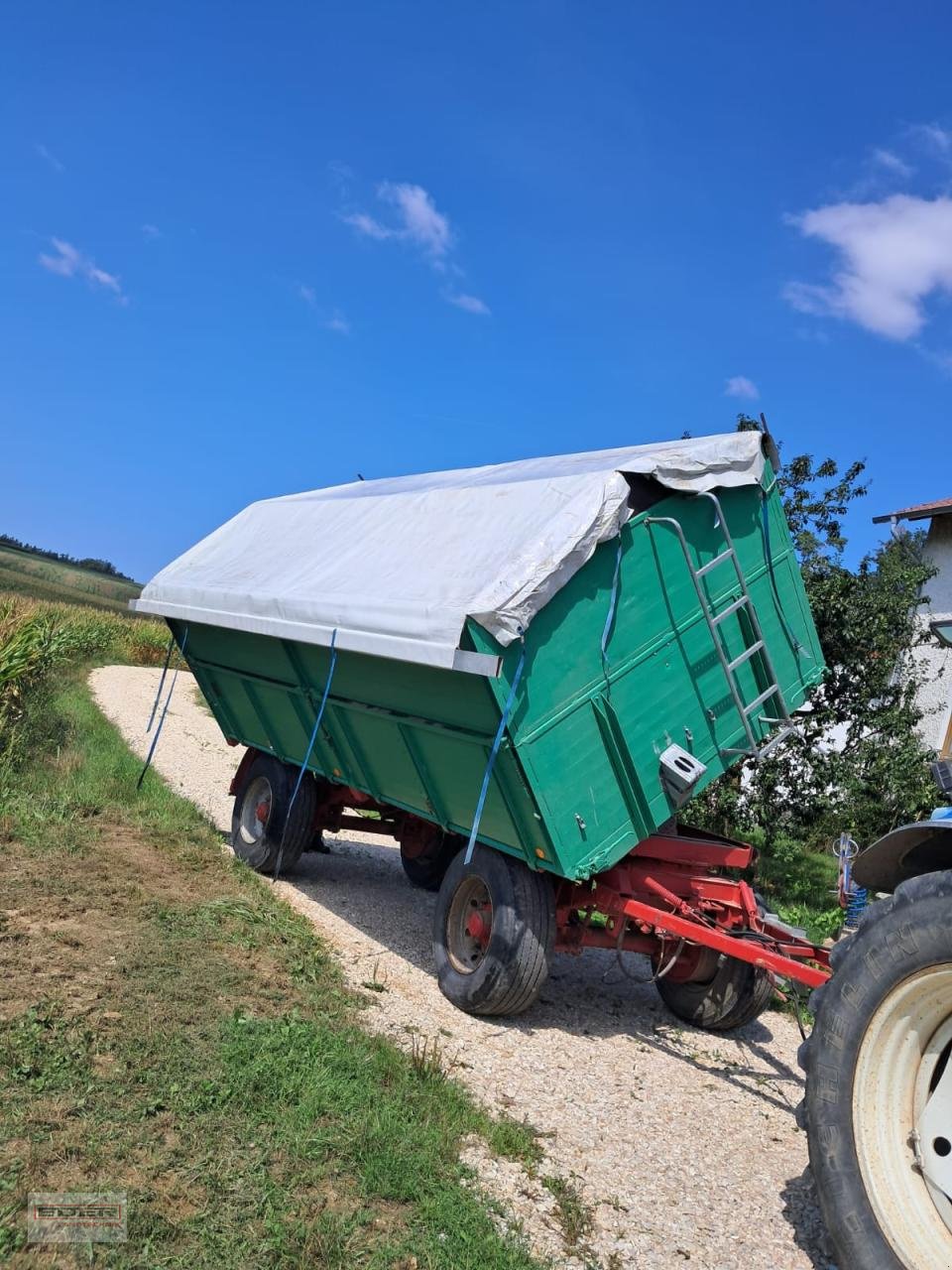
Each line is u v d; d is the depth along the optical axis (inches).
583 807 216.4
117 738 558.6
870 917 131.3
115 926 226.4
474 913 246.2
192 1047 171.2
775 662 251.9
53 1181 128.5
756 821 423.2
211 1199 131.8
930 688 602.5
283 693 317.1
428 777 252.5
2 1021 165.8
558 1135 177.8
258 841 342.6
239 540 366.9
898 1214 121.7
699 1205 160.4
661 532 229.3
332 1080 170.4
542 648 209.5
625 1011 262.8
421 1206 140.2
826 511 455.2
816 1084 132.5
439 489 280.5
